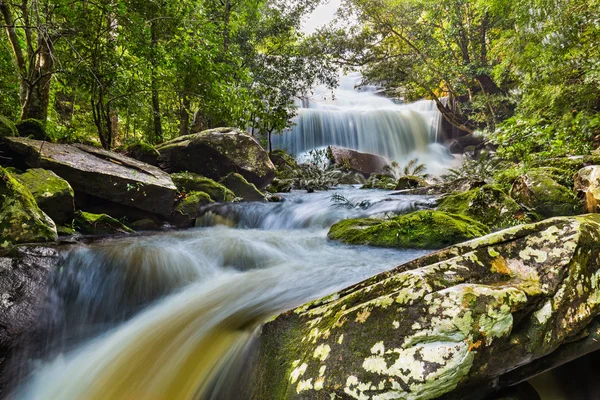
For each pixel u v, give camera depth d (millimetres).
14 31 6555
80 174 5000
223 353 2125
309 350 1616
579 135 5449
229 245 4637
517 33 5762
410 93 19984
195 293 3473
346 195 9297
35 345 2643
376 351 1411
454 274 1607
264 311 2668
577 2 4816
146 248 3963
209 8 12516
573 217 1873
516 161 9055
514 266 1669
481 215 5145
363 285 1969
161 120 11219
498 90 15734
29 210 3691
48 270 3062
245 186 8211
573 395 1755
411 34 17484
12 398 2340
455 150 19812
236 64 11406
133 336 2725
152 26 7574
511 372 1521
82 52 6840
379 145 19219
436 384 1281
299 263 4109
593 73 4891
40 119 7023
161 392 2016
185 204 6375
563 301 1535
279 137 17812
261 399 1615
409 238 4391
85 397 2182
